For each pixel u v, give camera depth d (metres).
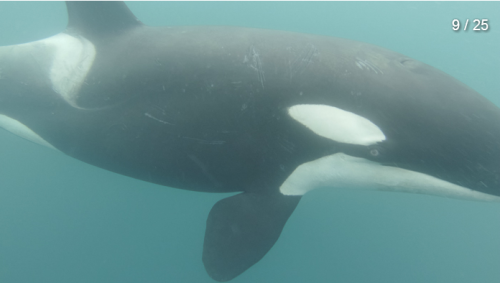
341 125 2.68
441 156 2.61
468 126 2.56
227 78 2.73
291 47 2.75
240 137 2.80
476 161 2.57
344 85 2.64
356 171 2.87
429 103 2.59
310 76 2.66
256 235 3.03
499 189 2.62
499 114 2.60
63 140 3.15
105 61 2.98
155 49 2.89
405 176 2.79
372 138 2.67
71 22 3.14
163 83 2.83
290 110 2.70
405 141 2.62
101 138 3.03
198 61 2.79
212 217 3.06
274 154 2.84
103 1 3.04
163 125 2.86
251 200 3.04
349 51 2.73
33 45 3.20
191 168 2.96
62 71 3.09
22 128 3.25
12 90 3.19
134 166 3.07
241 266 3.03
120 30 3.04
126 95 2.91
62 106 3.08
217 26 2.97
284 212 3.06
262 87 2.70
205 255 3.02
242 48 2.77
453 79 2.72
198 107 2.78
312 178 2.99
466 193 2.73
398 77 2.64
